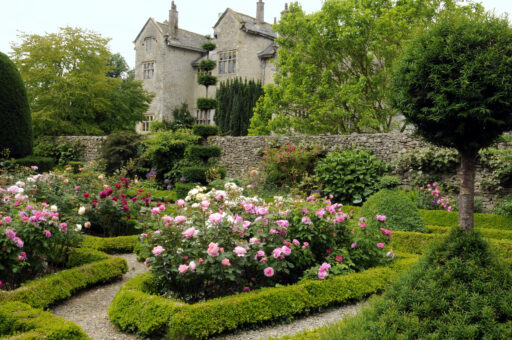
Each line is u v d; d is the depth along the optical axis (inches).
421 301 107.3
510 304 101.2
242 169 634.2
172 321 143.6
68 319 167.6
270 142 601.3
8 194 243.1
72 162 733.9
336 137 546.6
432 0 595.5
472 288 106.2
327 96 666.8
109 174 673.0
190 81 1239.5
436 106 197.9
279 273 199.5
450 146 215.5
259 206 205.8
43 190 289.0
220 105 1029.8
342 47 645.9
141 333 151.4
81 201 307.4
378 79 623.8
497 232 307.0
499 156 407.8
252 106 973.8
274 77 735.1
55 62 898.1
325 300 176.2
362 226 216.4
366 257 215.0
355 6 647.8
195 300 177.0
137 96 1036.5
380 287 194.7
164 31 1195.3
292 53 677.9
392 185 331.6
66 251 228.4
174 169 639.8
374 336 103.1
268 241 192.4
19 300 163.3
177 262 169.2
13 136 546.3
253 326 156.6
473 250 112.7
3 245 175.2
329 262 203.9
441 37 203.0
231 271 163.8
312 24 644.7
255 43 1045.2
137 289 171.5
